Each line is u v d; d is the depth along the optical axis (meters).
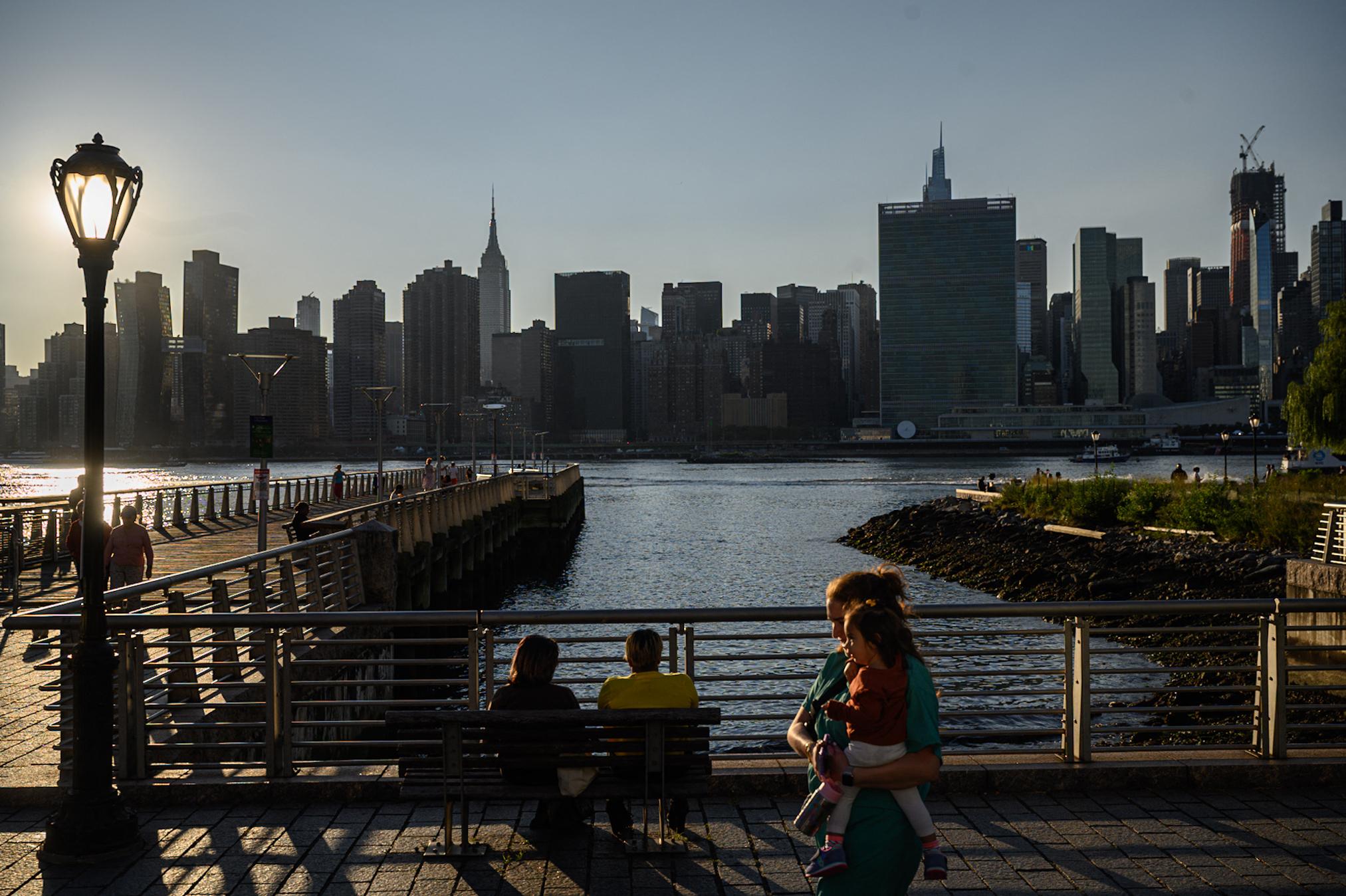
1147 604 7.81
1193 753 8.08
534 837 6.79
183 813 7.27
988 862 6.25
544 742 6.47
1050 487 57.91
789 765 7.80
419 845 6.63
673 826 6.84
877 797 4.36
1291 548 32.59
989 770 7.57
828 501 107.44
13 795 7.51
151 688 7.78
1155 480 51.16
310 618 7.55
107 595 8.78
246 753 11.66
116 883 6.07
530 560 58.06
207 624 7.46
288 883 6.04
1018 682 21.41
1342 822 6.92
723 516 86.06
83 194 6.91
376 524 20.12
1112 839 6.62
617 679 6.82
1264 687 7.92
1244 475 115.50
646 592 42.28
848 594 4.67
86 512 6.73
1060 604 7.82
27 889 6.00
